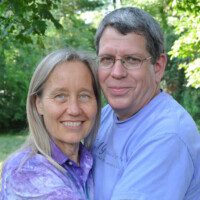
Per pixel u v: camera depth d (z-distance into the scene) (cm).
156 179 207
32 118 228
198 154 217
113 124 248
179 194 208
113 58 229
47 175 208
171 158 209
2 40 554
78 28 2080
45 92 227
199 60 826
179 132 212
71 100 226
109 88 234
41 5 536
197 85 830
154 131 218
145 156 212
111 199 213
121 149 230
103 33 231
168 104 232
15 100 1833
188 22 812
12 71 1791
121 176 225
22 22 538
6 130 1870
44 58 229
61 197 201
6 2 519
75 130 229
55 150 226
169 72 1753
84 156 238
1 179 214
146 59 228
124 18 224
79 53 230
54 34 1944
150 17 229
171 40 1498
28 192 203
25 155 216
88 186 236
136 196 205
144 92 233
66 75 225
